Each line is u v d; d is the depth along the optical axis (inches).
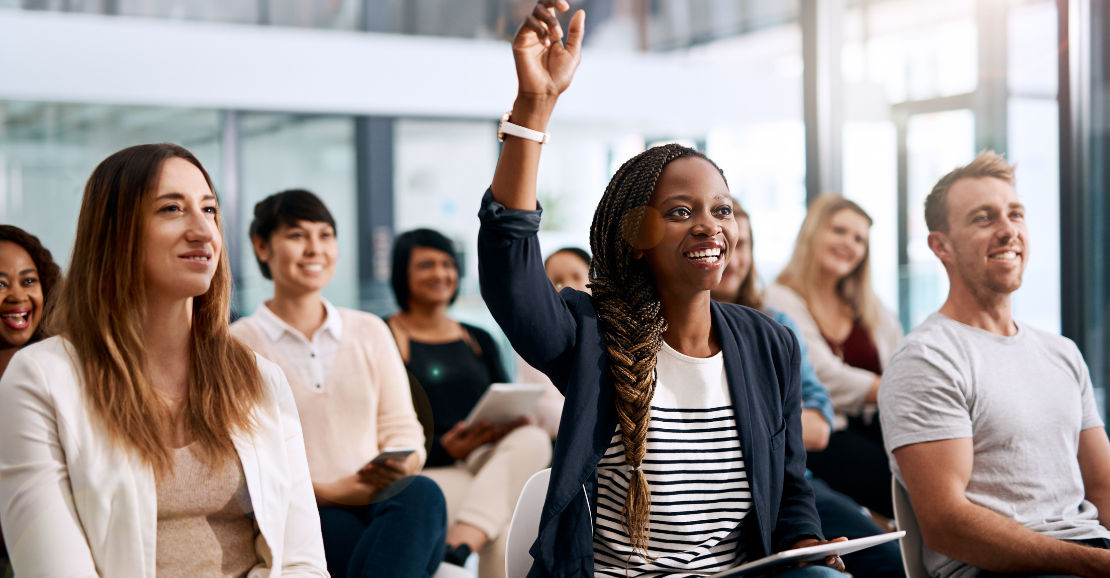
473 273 251.9
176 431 44.2
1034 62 105.1
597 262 49.5
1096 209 100.0
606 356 45.8
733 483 46.0
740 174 260.5
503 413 89.2
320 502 64.7
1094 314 99.0
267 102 214.7
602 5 227.5
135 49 200.8
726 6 232.2
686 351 47.7
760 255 228.8
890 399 59.0
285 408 48.7
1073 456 59.1
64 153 198.7
